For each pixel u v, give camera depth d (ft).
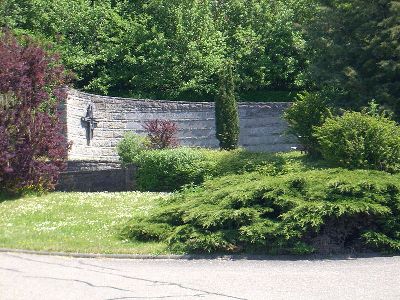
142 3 108.88
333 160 55.47
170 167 68.44
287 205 43.93
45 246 43.55
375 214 42.57
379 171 48.21
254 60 104.99
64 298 30.91
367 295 32.37
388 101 70.13
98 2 108.58
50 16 103.65
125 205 58.59
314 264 39.99
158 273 37.52
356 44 73.92
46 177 66.64
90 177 70.85
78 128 83.20
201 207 45.39
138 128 90.07
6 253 42.01
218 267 39.42
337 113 69.72
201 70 101.65
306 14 105.81
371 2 72.28
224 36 108.58
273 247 42.39
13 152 63.57
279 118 92.68
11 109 63.46
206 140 91.97
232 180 50.11
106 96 93.71
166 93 102.99
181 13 102.99
